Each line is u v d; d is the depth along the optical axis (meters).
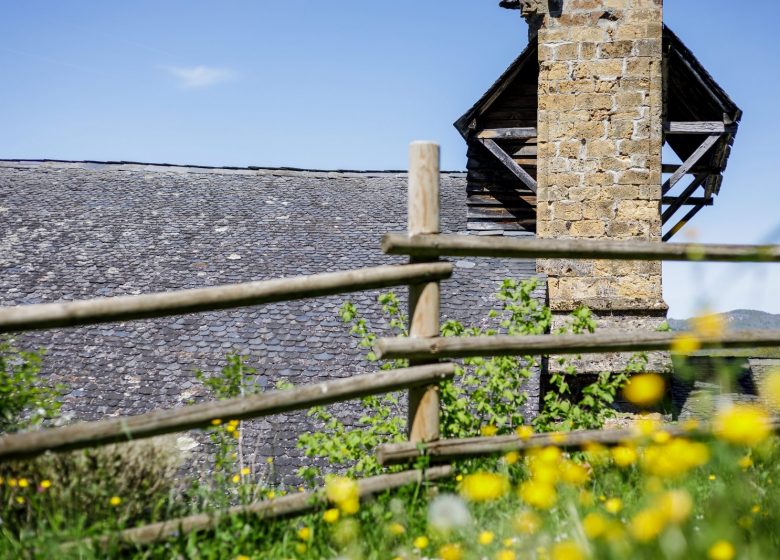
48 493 2.99
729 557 2.03
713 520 2.50
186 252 15.05
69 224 16.16
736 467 3.11
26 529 2.77
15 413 3.93
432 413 3.49
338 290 3.31
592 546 2.22
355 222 15.80
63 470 3.05
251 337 12.66
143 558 2.70
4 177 18.16
